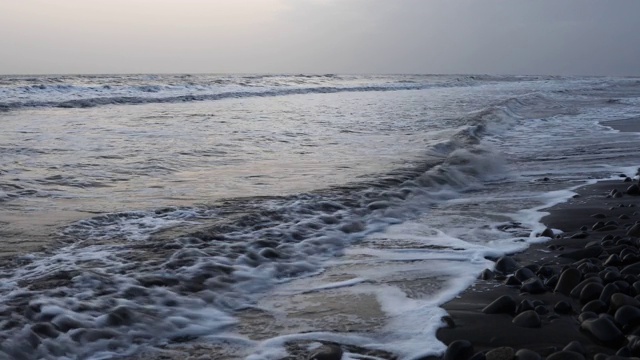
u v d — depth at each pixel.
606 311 3.88
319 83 50.72
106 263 4.71
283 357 3.44
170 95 28.05
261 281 4.66
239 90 34.53
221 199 7.14
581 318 3.79
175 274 4.52
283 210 6.62
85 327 3.56
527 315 3.83
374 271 5.04
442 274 4.96
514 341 3.58
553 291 4.39
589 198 8.02
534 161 11.40
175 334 3.68
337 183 8.27
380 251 5.63
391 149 11.98
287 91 36.34
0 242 5.24
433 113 21.69
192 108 22.66
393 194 7.75
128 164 9.59
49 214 6.29
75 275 4.35
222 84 39.00
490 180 9.56
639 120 20.09
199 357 3.42
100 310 3.79
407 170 9.41
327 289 4.60
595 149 12.84
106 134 13.52
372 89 43.88
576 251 5.34
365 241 5.97
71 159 9.86
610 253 5.22
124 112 19.91
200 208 6.64
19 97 22.86
